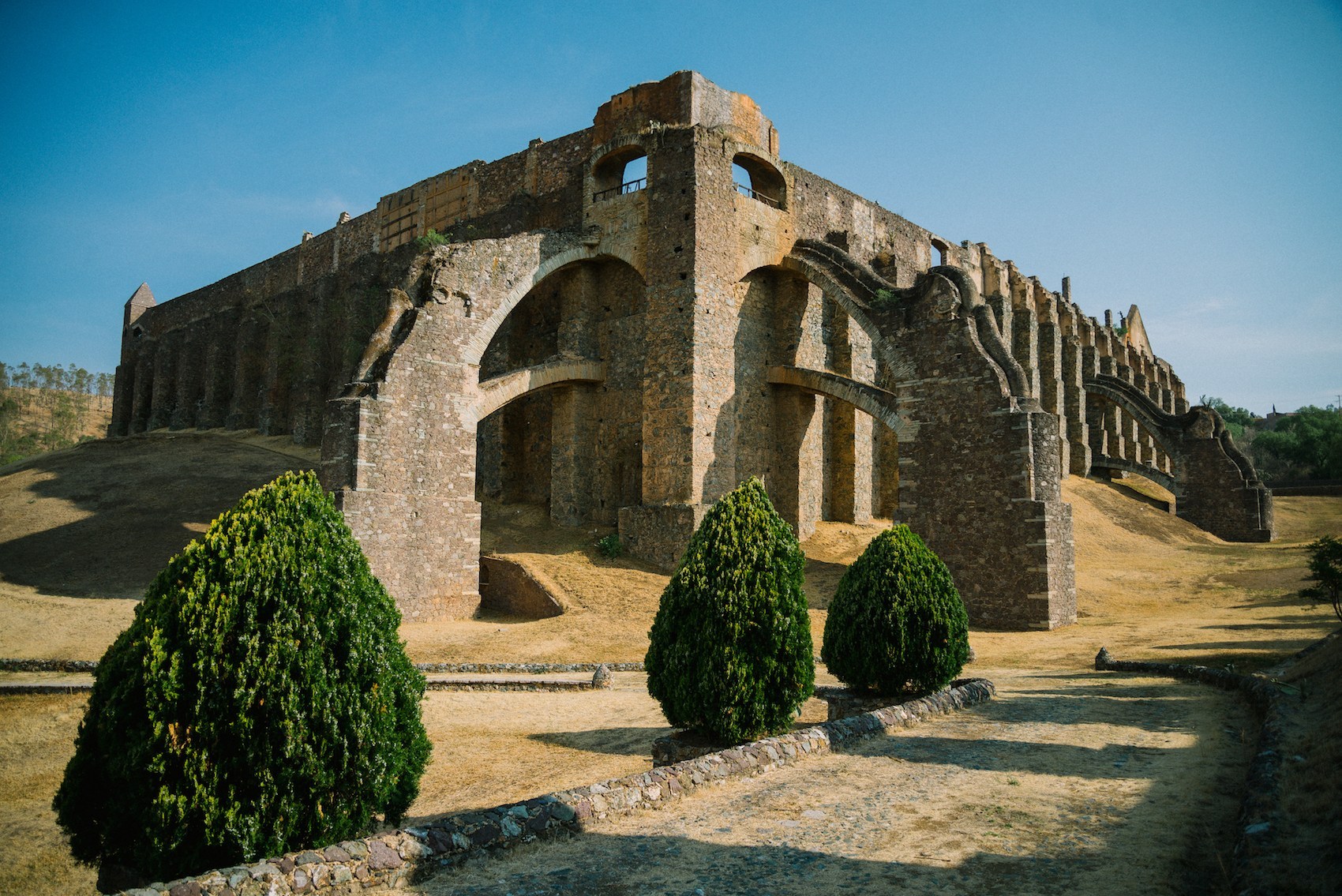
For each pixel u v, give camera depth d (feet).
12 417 311.88
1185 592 96.17
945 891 18.88
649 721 45.78
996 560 80.79
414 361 87.15
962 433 84.74
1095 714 38.55
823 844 22.27
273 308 177.99
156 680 21.61
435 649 70.18
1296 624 67.72
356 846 20.39
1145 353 269.85
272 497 25.07
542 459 118.62
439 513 87.45
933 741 33.99
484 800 33.27
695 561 36.22
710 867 20.85
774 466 108.47
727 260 103.30
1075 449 177.68
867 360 124.98
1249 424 415.85
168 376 203.21
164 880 20.58
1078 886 18.85
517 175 128.88
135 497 125.90
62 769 49.37
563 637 73.20
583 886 19.89
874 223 133.59
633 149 108.78
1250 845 18.31
